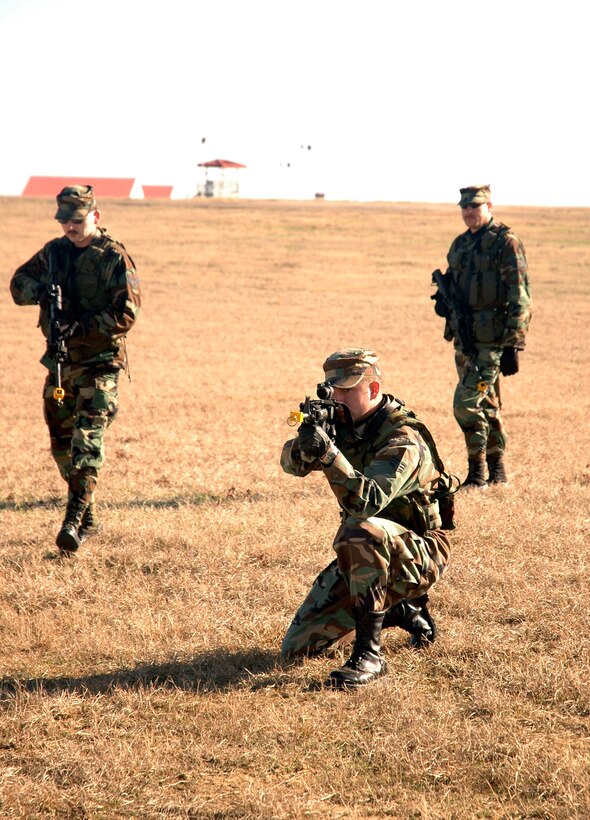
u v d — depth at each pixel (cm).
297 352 4281
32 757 691
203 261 8188
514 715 753
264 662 884
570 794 617
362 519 833
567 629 925
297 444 807
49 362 1309
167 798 636
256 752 694
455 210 13775
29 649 931
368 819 613
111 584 1124
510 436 2309
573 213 13300
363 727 737
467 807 623
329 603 879
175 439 2217
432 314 5800
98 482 1761
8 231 9538
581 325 5328
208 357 4062
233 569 1162
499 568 1133
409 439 838
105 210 11950
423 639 902
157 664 870
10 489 1747
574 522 1350
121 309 1281
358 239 9962
